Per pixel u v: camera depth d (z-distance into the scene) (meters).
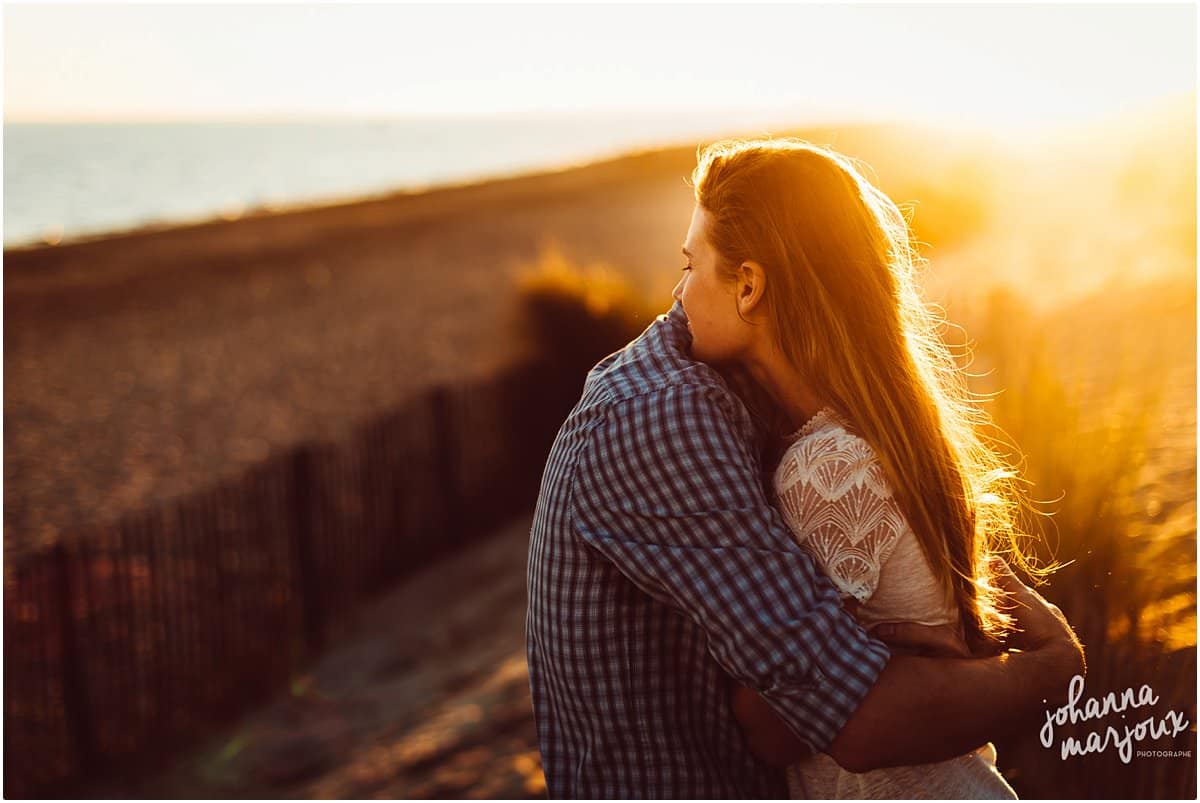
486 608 5.49
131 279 17.22
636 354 1.16
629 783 1.11
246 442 8.64
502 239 21.94
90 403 10.02
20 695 4.33
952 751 1.03
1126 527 2.15
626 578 1.09
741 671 1.00
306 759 4.00
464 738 3.71
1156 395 2.42
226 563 5.35
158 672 4.55
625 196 32.03
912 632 1.09
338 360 11.55
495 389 7.20
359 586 5.88
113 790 4.09
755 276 1.09
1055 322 6.32
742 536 1.02
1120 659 2.04
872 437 1.08
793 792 1.21
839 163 1.14
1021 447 2.30
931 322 1.33
